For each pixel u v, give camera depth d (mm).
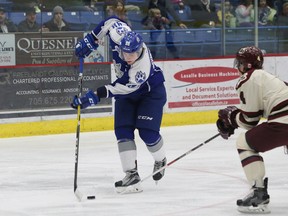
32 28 16719
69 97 15711
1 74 15094
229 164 11703
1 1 16500
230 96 17094
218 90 16953
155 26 17984
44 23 16766
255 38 18172
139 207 8727
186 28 18203
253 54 8023
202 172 11047
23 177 10945
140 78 9031
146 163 11969
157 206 8766
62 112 15648
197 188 9844
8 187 10203
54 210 8672
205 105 16859
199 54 18266
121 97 9359
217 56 17922
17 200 9312
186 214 8297
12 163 12219
